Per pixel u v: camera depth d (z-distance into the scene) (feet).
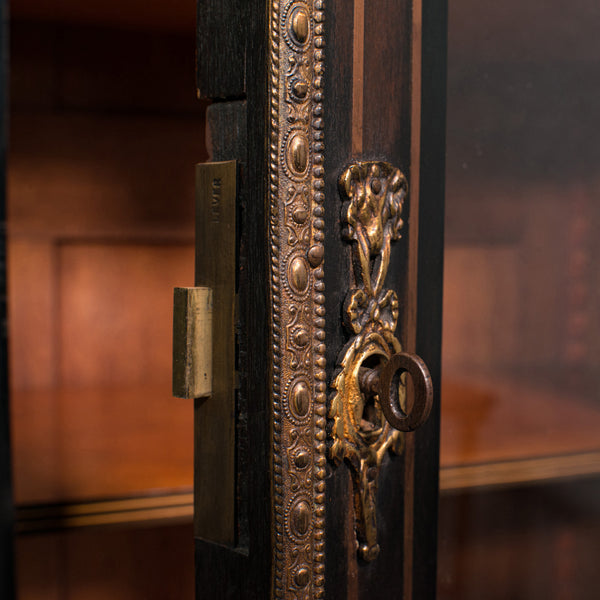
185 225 8.73
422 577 2.17
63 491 5.37
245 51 1.67
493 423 3.45
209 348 1.73
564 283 3.53
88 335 8.68
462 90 2.77
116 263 8.70
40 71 8.04
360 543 1.94
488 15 2.76
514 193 3.17
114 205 8.43
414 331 2.05
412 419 1.74
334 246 1.81
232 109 1.71
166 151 8.57
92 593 4.04
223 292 1.71
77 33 8.12
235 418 1.72
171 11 7.47
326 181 1.78
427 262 2.08
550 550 3.53
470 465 3.34
